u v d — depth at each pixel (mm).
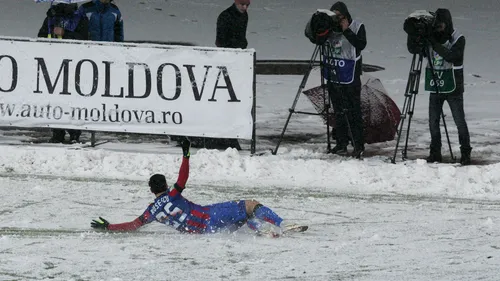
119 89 47875
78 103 48062
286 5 120375
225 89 47688
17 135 52188
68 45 47594
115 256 29219
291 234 32625
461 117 46750
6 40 47531
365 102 51156
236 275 27141
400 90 71688
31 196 38344
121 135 53688
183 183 31625
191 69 47594
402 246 30938
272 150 49406
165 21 104562
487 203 38656
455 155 49531
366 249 30469
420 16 45938
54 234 32250
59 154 45156
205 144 49969
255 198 38812
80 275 27000
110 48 47594
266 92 70438
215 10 113188
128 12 107875
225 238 31750
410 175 43344
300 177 43031
